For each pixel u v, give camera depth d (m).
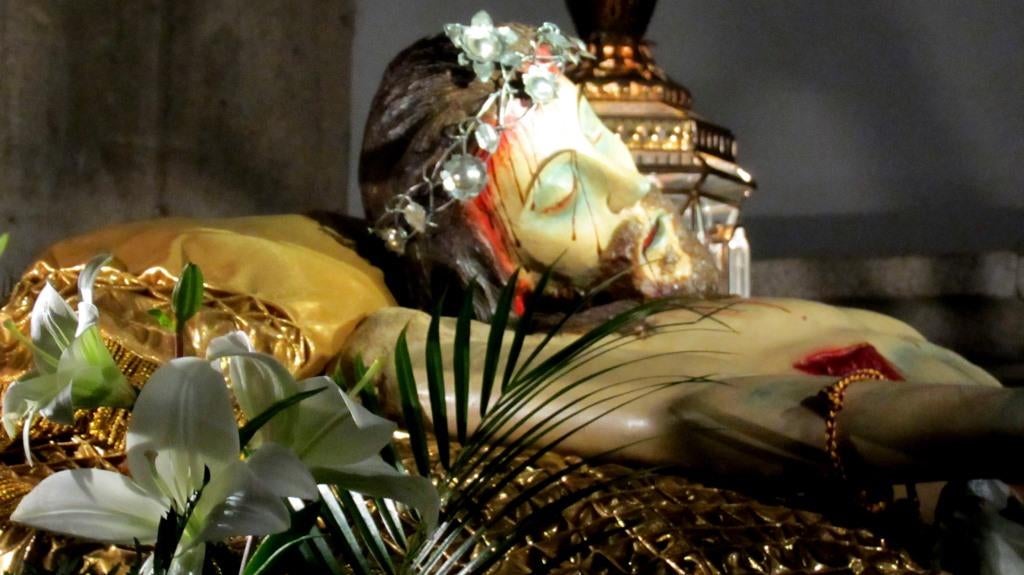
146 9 3.87
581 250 2.58
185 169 3.99
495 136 2.44
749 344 2.54
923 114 5.24
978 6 5.21
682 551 1.76
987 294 4.64
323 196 4.49
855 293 4.75
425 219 2.54
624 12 3.55
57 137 3.62
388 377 2.19
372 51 4.68
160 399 0.98
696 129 3.44
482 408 1.32
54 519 0.98
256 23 4.21
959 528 1.92
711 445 2.01
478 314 2.53
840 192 5.28
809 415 1.94
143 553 1.20
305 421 1.04
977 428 1.74
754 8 5.27
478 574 1.30
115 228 2.51
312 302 2.38
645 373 2.24
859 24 5.28
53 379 1.07
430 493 1.04
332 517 1.20
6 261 3.46
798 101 5.30
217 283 2.35
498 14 4.98
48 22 3.58
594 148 2.63
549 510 1.25
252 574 1.08
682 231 2.79
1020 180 5.16
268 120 4.26
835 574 1.81
